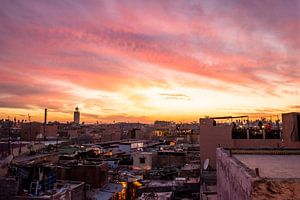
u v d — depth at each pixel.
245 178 6.25
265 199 5.58
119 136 93.69
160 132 104.19
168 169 37.34
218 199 12.41
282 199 5.52
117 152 50.84
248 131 24.75
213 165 25.06
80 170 25.97
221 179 11.24
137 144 57.19
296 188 5.50
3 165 18.73
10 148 30.16
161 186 27.66
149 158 40.75
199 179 26.69
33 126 68.25
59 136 78.88
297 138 18.06
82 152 41.34
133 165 41.16
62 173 25.70
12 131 65.12
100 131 110.00
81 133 100.62
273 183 5.58
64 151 40.31
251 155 11.52
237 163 7.84
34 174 18.48
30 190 17.77
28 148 33.44
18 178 17.61
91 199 23.23
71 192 19.98
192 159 41.44
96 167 26.02
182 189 26.53
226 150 12.00
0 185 16.97
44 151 37.19
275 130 23.97
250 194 5.74
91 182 25.83
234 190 7.83
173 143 67.81
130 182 30.53
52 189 19.09
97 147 54.41
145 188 27.83
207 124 25.95
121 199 27.94
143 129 109.69
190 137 75.00
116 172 33.25
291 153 11.74
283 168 8.34
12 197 16.75
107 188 26.89
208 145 25.67
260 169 8.19
